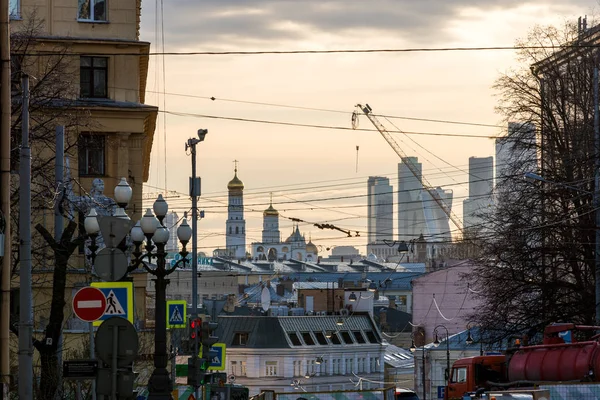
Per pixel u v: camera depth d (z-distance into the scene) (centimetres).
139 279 9112
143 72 10094
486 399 5488
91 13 9406
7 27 4325
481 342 9181
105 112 9344
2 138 4306
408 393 10019
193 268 9125
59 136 5484
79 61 9350
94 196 8625
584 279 8769
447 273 19200
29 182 4472
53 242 5350
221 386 8638
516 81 9556
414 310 19375
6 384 4288
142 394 7300
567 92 9338
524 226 8831
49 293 8044
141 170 9506
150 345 8431
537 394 5409
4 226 4281
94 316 4366
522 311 8875
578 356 5991
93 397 4675
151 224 5169
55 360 5416
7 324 4344
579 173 8788
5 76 4316
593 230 8600
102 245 7481
